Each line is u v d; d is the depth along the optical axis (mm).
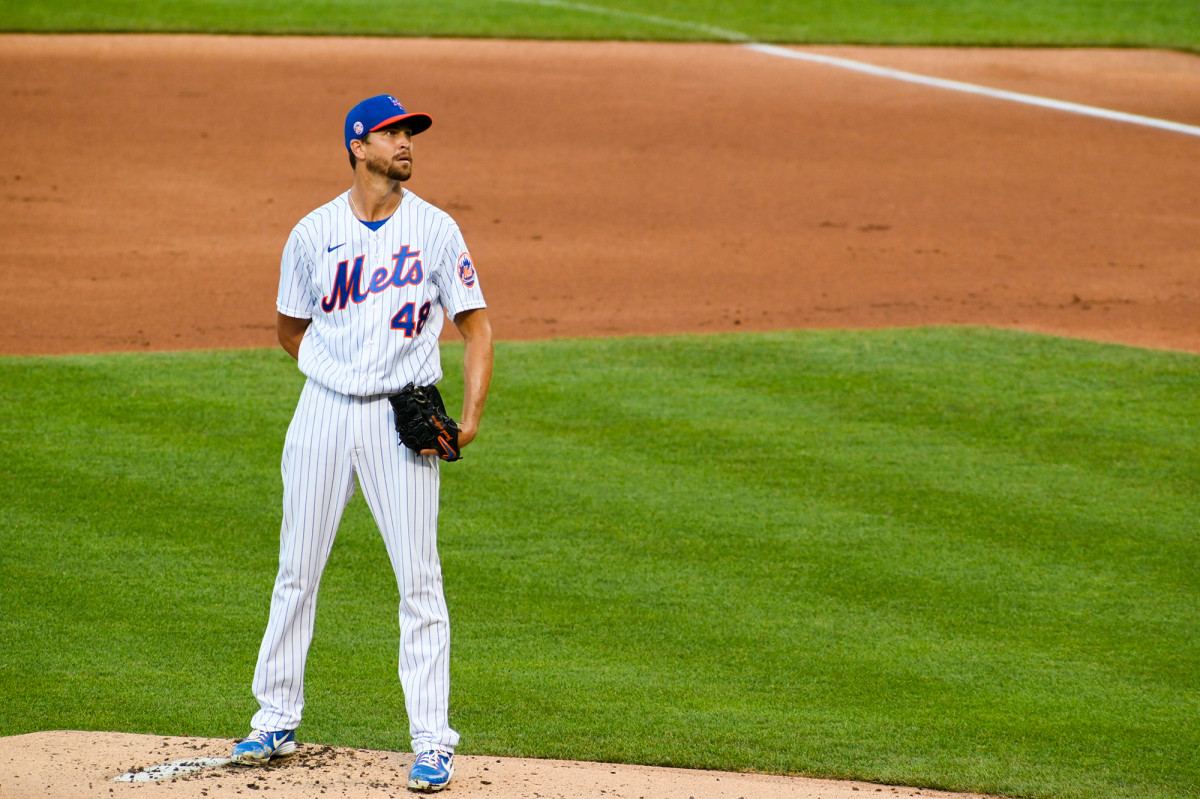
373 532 27422
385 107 14461
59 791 14281
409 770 15562
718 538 27000
